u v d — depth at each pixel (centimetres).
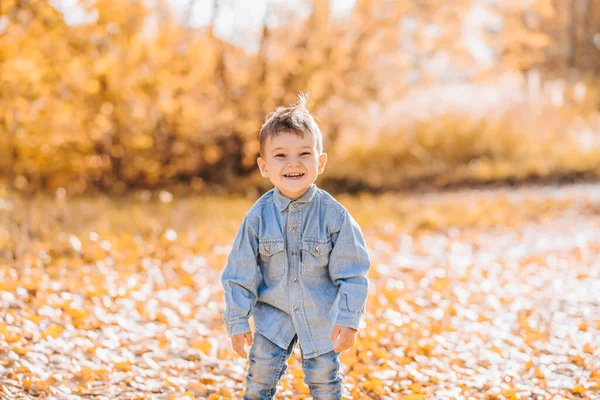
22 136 1028
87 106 1142
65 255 654
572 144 1575
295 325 281
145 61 1181
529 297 587
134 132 1286
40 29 926
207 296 578
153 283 606
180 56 1289
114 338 439
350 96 1496
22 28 921
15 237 669
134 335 452
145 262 672
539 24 2614
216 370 401
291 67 1427
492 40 1582
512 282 654
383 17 1473
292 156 273
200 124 1366
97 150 1270
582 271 678
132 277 606
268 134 277
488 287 631
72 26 1011
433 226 972
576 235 895
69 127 1100
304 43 1454
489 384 380
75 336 434
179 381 376
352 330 273
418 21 1500
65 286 543
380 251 811
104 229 771
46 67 964
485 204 1131
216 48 1372
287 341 284
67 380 367
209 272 666
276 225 281
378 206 1121
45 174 1152
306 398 355
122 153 1288
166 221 868
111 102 1164
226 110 1388
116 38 1057
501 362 420
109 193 1250
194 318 512
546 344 446
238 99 1416
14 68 910
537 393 362
